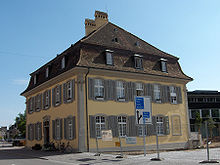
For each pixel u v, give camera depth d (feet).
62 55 94.84
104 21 109.19
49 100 99.55
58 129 92.07
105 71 83.92
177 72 103.96
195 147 99.14
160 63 99.96
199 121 162.09
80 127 76.89
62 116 88.17
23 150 104.27
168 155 61.41
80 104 78.28
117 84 86.99
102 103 82.17
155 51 103.76
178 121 99.50
